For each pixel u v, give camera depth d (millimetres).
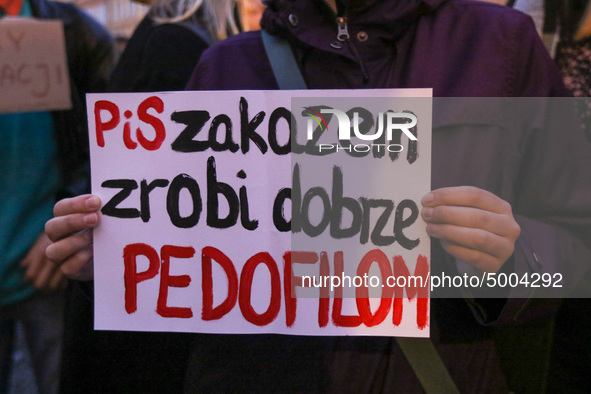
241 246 910
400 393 924
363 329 893
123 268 927
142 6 1754
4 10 1299
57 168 1414
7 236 1382
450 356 942
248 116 900
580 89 1282
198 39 1309
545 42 1343
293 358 966
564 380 1422
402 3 943
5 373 1517
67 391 1390
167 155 915
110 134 919
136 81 1298
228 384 979
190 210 915
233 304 915
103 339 1403
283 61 973
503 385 984
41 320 1485
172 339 1422
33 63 1306
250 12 1551
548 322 1184
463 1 994
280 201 901
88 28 1443
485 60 920
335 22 959
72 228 917
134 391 1429
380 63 968
